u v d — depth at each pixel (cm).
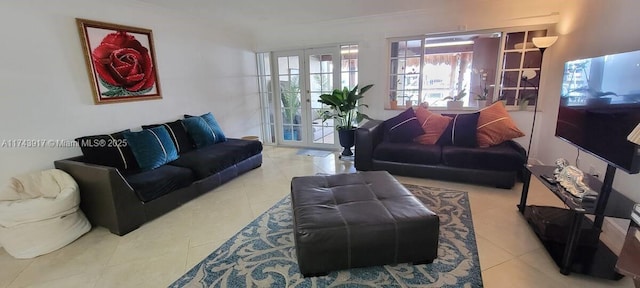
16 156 231
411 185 317
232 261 194
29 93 236
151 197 249
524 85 375
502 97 393
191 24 384
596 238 189
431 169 324
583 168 254
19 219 200
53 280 182
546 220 207
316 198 202
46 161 250
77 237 225
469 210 255
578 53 280
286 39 481
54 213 211
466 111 396
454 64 692
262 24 444
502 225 229
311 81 489
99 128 288
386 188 217
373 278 174
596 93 192
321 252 170
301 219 178
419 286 167
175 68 366
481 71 596
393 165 341
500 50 372
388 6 358
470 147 319
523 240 208
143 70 324
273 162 425
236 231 233
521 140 374
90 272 188
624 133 161
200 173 297
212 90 428
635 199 190
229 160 335
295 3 334
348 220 173
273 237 222
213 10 355
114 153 268
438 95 682
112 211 226
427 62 705
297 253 177
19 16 227
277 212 264
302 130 520
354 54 453
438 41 602
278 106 525
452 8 370
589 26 263
